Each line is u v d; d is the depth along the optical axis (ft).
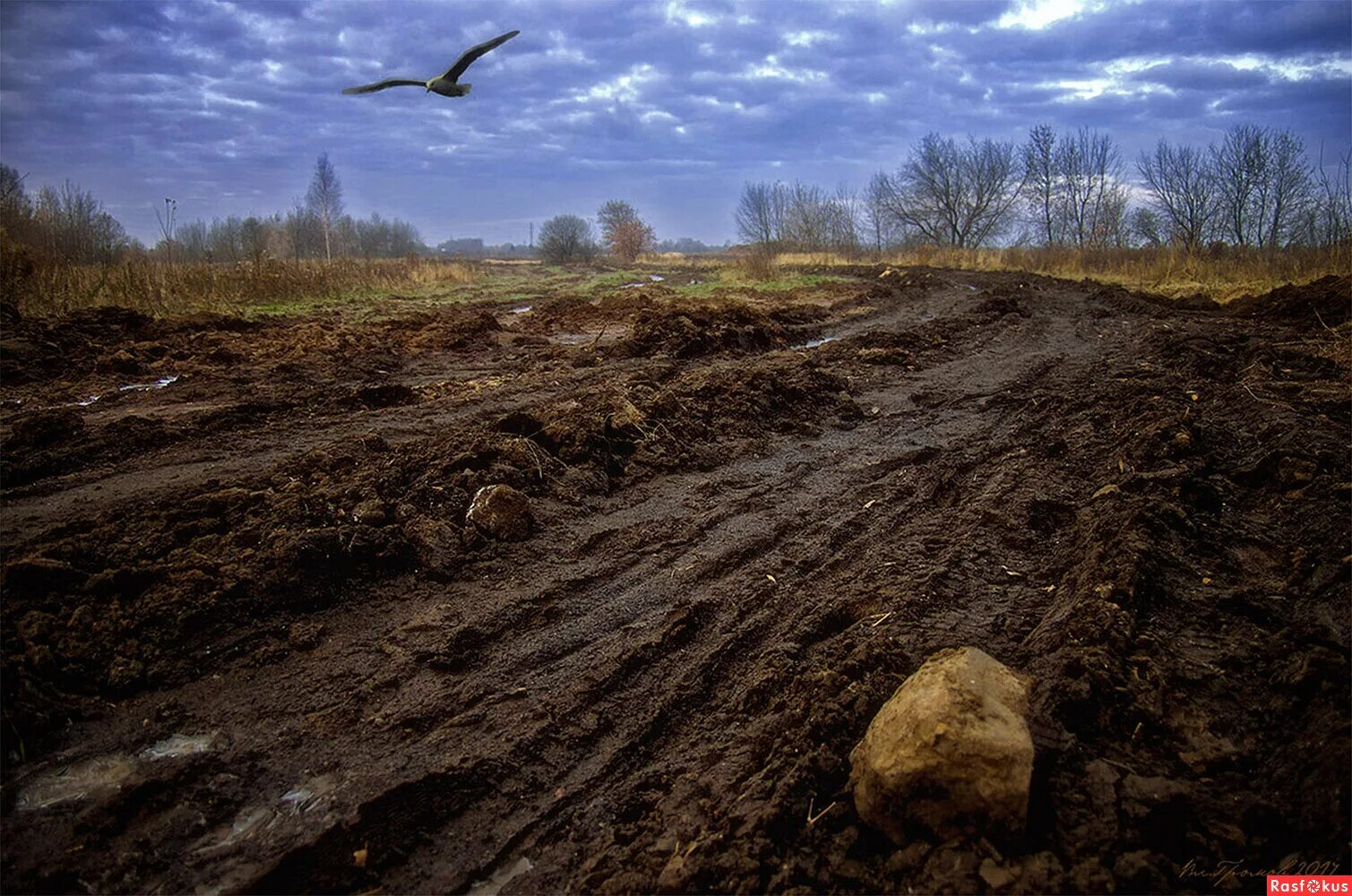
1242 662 11.23
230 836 9.25
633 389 25.11
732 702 11.91
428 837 9.61
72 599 12.36
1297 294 46.03
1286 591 13.12
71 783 9.86
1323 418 20.72
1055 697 10.25
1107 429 23.90
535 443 20.16
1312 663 10.33
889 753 8.63
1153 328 42.65
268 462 18.90
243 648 12.57
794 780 9.38
